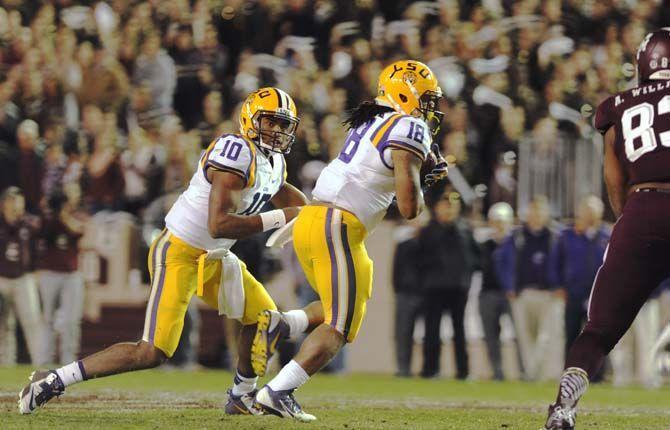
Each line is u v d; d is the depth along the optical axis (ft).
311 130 150.00
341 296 65.00
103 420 67.51
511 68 162.20
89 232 153.07
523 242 139.44
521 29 167.94
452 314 139.54
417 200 64.08
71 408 76.13
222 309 70.49
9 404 77.00
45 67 174.50
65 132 159.43
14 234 141.08
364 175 65.21
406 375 141.38
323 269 65.46
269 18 180.04
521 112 153.79
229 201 67.00
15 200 140.67
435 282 138.10
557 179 150.20
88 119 162.81
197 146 154.51
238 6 180.96
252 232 67.26
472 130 154.40
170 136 153.58
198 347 150.20
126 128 174.50
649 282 58.03
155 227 154.10
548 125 150.82
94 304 153.58
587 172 149.59
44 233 140.36
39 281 140.97
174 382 115.55
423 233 138.92
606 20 175.52
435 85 68.13
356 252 65.46
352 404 89.97
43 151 153.69
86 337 153.69
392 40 169.89
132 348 68.54
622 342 139.13
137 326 153.48
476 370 147.64
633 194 58.95
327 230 65.10
